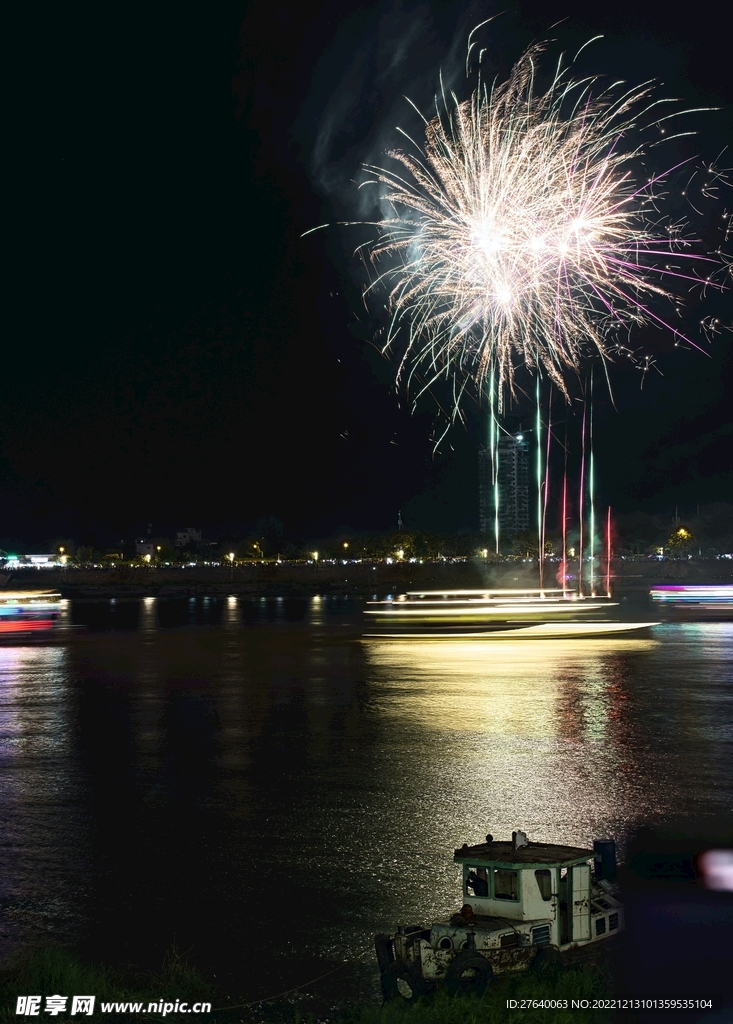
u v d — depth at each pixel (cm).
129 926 1181
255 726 2816
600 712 2970
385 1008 859
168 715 3092
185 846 1528
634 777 1989
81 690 3847
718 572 18975
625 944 1082
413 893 1282
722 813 1678
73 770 2188
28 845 1547
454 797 1827
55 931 1167
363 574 18862
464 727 2702
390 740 2508
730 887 1284
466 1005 840
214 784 2008
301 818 1694
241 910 1231
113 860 1456
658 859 1409
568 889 1013
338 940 1128
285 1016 930
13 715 3138
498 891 998
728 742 2411
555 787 1902
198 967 1056
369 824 1638
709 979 982
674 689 3544
